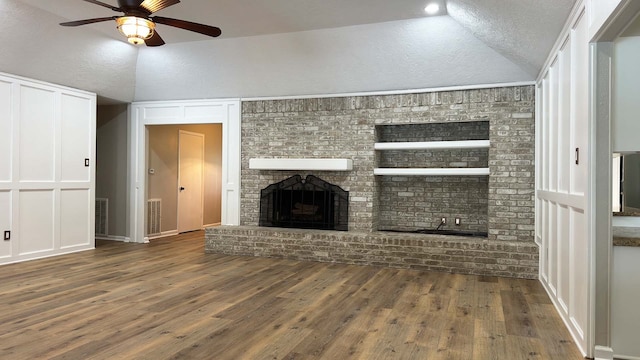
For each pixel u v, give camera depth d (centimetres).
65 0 461
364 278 488
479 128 600
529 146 531
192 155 909
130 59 645
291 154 645
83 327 320
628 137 268
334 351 279
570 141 321
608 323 264
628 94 268
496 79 539
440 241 526
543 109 466
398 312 363
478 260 511
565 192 342
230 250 632
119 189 755
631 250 268
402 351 280
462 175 599
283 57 589
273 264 563
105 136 764
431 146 576
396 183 642
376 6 457
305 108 636
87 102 644
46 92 582
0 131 527
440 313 361
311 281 471
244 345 288
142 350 278
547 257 432
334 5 457
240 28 534
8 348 279
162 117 721
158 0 335
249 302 389
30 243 569
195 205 920
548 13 330
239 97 671
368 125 606
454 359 268
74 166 626
